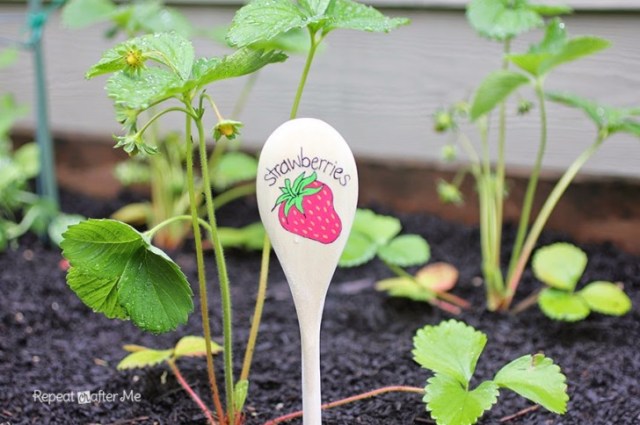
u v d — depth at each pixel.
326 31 0.73
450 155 1.06
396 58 1.20
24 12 1.42
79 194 1.42
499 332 0.94
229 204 1.30
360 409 0.80
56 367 0.87
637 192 1.11
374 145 1.24
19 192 1.29
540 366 0.73
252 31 0.68
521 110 1.00
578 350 0.90
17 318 0.97
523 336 0.93
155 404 0.81
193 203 0.70
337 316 0.98
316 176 0.68
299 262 0.68
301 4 0.73
